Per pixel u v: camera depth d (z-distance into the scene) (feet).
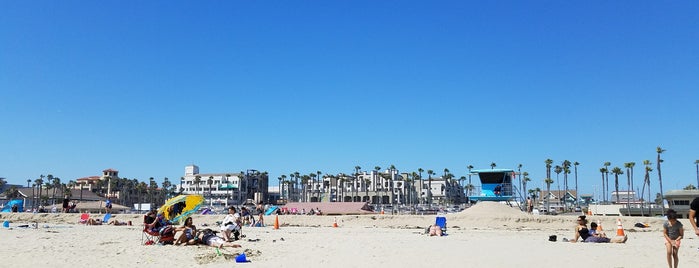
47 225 128.98
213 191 604.08
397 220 166.40
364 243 70.44
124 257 53.26
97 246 63.77
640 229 130.82
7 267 46.34
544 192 579.07
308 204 258.16
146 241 69.41
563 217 156.56
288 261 50.93
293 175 632.79
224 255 53.62
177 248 61.00
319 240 75.56
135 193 572.92
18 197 467.11
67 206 196.24
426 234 93.20
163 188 622.54
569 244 69.05
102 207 256.73
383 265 48.49
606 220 152.35
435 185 637.71
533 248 63.36
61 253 56.39
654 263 49.03
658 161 351.46
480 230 119.96
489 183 242.37
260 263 49.34
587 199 541.75
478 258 53.36
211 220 165.58
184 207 74.54
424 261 51.24
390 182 593.01
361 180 606.55
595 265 47.98
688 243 71.46
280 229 117.80
